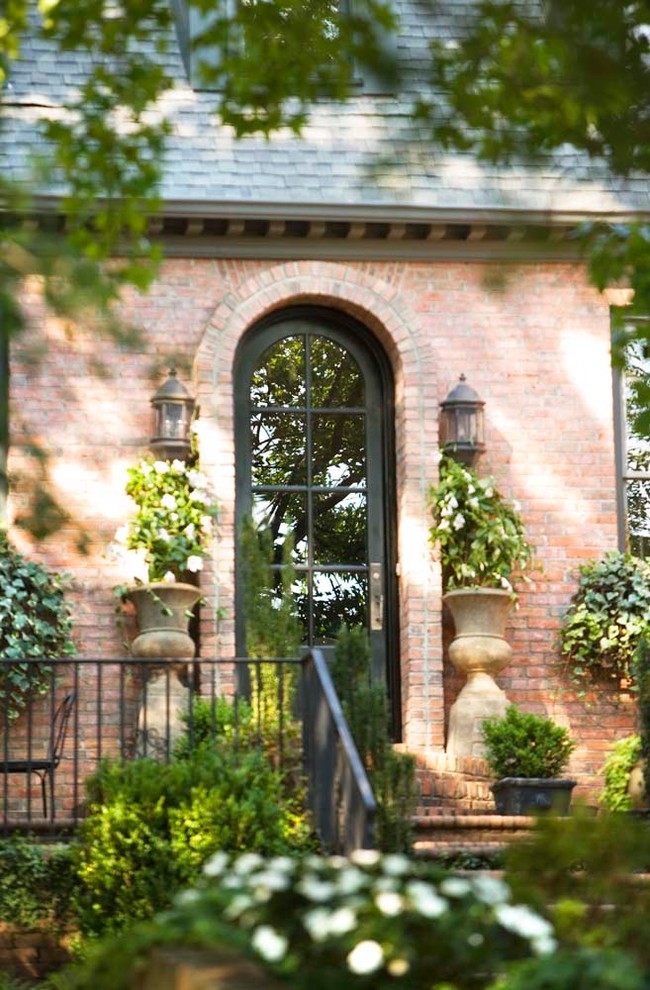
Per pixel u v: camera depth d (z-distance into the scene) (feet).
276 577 39.24
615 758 35.58
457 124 21.13
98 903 27.17
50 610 37.65
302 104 26.58
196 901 17.31
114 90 26.32
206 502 38.11
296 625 34.19
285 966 15.96
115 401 38.50
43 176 19.30
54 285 18.16
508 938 16.66
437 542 38.70
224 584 38.06
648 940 17.35
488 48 20.06
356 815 26.02
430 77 20.04
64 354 38.37
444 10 19.85
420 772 36.58
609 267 26.43
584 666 39.11
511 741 34.45
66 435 38.14
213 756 28.99
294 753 31.32
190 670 30.76
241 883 17.39
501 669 38.14
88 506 38.04
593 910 18.48
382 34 24.88
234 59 26.55
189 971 16.02
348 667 30.50
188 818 27.55
